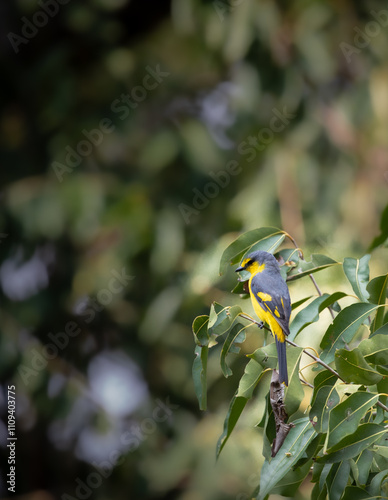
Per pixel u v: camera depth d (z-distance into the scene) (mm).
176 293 11859
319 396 4555
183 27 12820
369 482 4734
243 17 12141
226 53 12344
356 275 5438
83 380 13227
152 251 12266
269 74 12359
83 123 13398
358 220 11391
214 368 10938
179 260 12547
